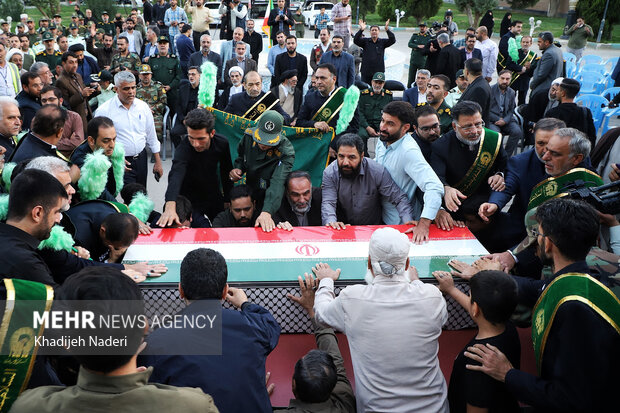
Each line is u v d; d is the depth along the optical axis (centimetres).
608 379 198
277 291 267
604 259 231
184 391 166
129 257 288
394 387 225
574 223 214
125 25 1310
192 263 217
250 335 216
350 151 348
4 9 2169
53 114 379
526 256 307
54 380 235
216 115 505
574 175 308
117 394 157
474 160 361
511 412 228
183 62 1116
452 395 235
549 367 210
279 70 934
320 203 402
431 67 1079
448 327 283
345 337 286
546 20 3006
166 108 845
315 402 222
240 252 294
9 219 237
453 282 268
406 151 354
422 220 321
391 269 229
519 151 859
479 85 652
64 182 287
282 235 318
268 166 399
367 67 1099
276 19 1339
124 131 561
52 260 258
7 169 333
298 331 280
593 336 198
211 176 422
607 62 1269
